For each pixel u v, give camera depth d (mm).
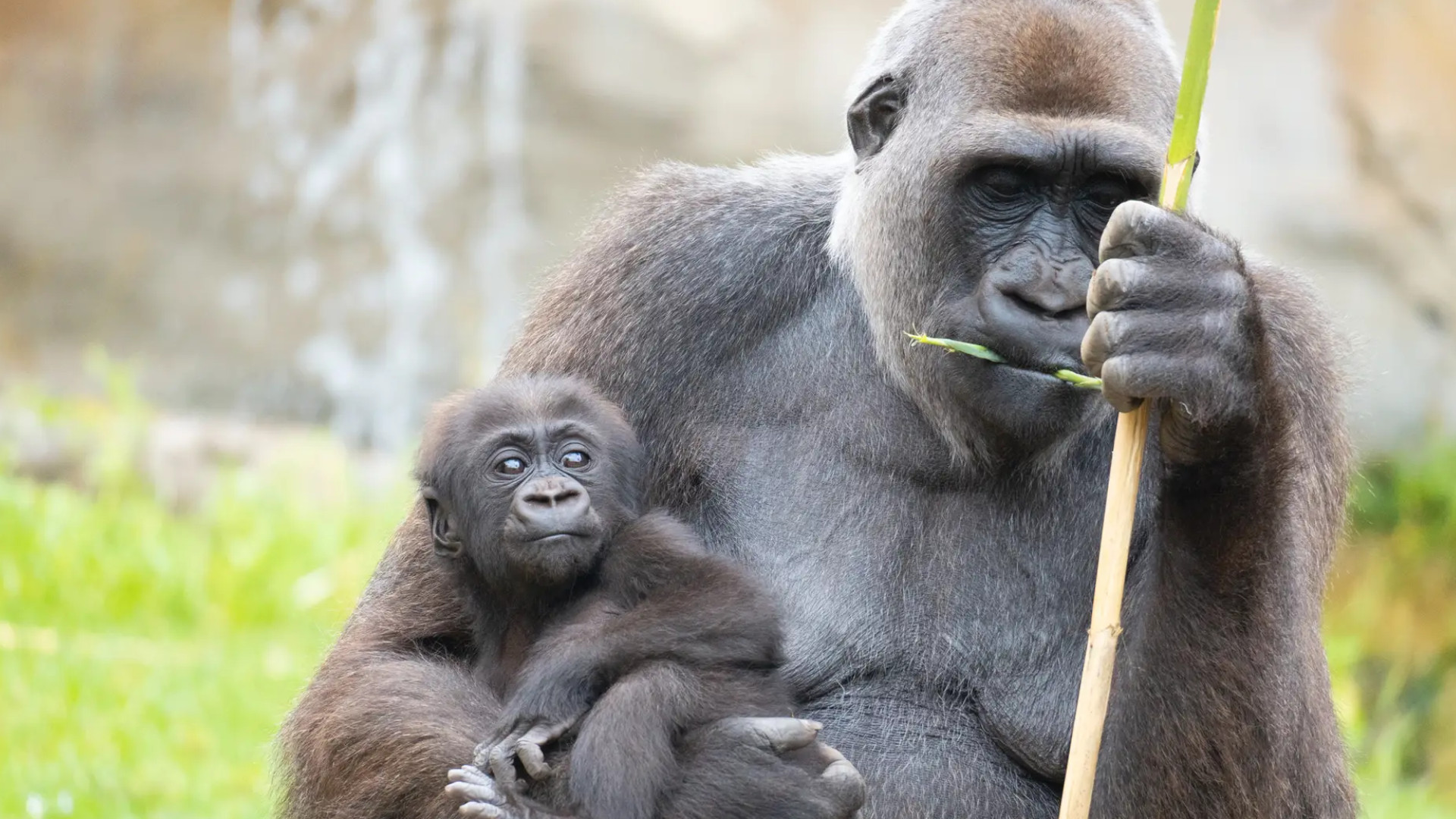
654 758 8680
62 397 33938
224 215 36750
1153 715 9070
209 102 37156
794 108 37219
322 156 37656
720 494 10617
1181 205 8555
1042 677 9977
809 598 10242
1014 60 9867
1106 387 8211
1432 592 30906
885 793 9773
